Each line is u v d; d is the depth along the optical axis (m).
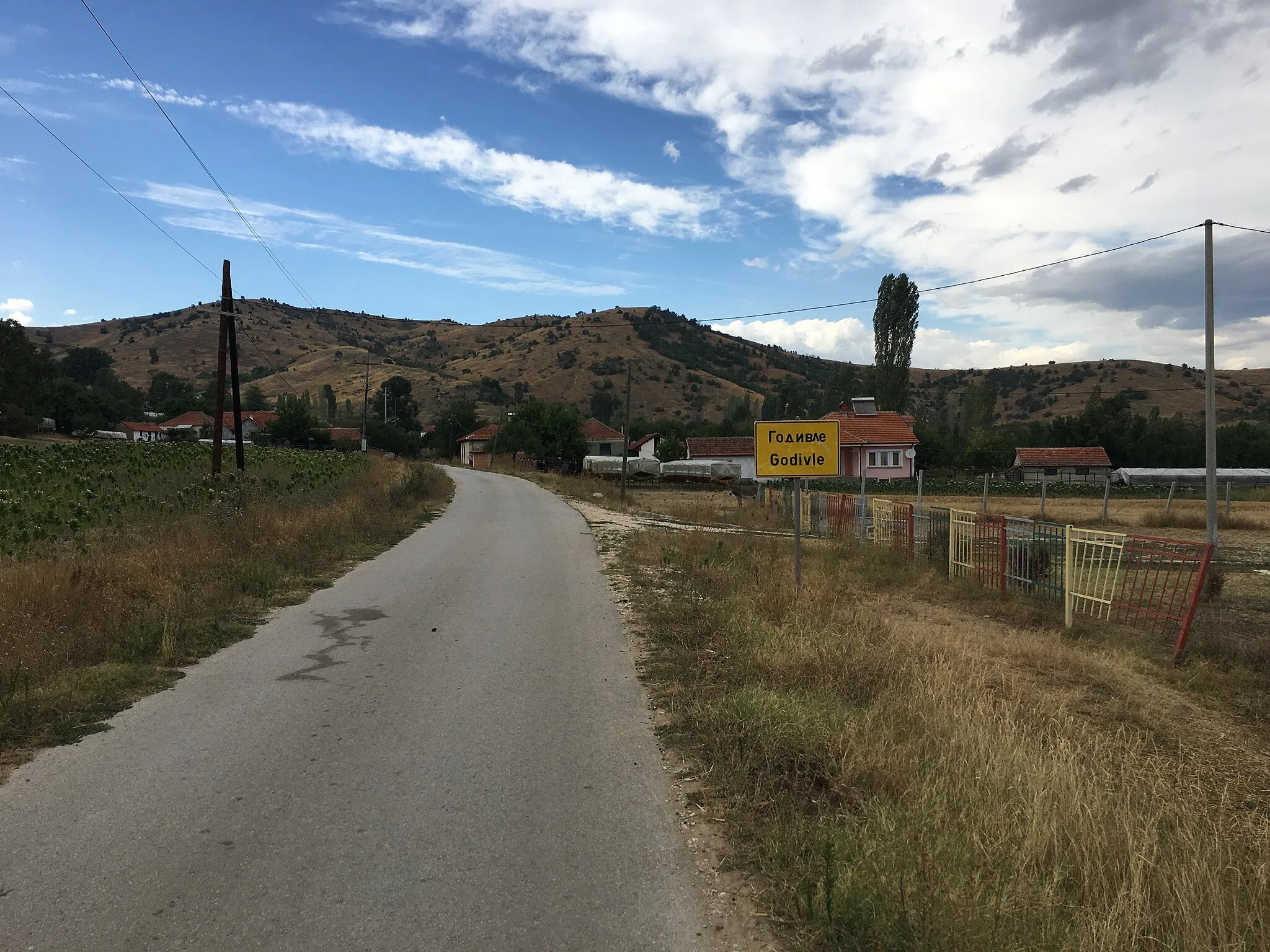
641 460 56.28
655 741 4.99
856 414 64.75
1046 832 3.38
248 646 7.54
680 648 7.47
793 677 6.11
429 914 3.02
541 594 10.61
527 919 2.99
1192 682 7.04
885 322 70.94
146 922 2.95
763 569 11.98
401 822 3.81
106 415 84.06
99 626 7.11
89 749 4.79
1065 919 2.91
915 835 3.38
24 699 5.45
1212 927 2.85
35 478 19.81
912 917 2.80
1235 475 58.59
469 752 4.78
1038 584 10.96
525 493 35.91
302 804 4.01
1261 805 4.50
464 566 13.16
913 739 4.61
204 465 29.44
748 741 4.68
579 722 5.35
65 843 3.58
